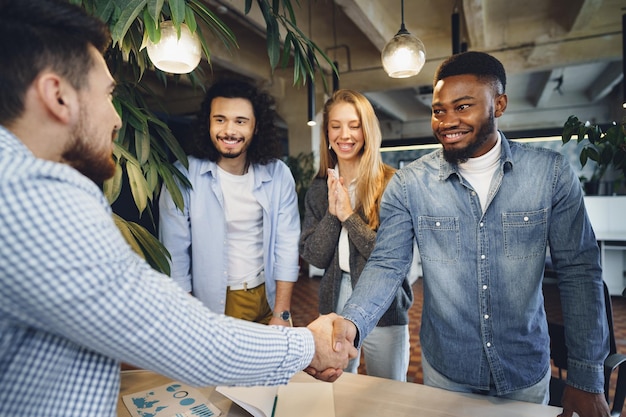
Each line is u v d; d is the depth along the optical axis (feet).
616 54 16.01
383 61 7.03
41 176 1.51
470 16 13.67
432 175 3.85
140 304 1.62
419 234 3.90
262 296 5.54
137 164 4.00
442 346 3.83
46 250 1.45
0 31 1.57
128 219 6.48
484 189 3.66
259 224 5.48
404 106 33.63
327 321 3.24
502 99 3.50
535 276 3.53
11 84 1.59
